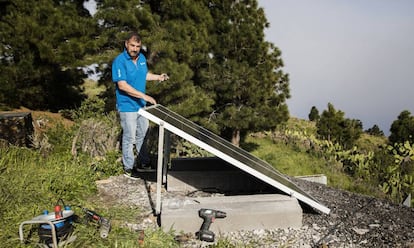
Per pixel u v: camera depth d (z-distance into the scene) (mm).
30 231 3379
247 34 12906
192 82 12445
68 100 15773
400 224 4281
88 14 13555
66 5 12672
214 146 3906
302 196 4273
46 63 13289
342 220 4344
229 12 13250
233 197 4336
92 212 3688
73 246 3184
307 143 16922
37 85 14039
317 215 4465
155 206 4570
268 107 13547
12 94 13117
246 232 3879
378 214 4617
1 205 3848
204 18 13008
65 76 15141
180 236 3701
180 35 11719
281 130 18906
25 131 8328
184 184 5336
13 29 12664
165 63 11086
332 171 13453
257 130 14047
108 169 5895
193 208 3982
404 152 13430
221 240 3584
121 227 3803
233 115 13188
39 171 5094
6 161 5422
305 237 3811
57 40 11820
